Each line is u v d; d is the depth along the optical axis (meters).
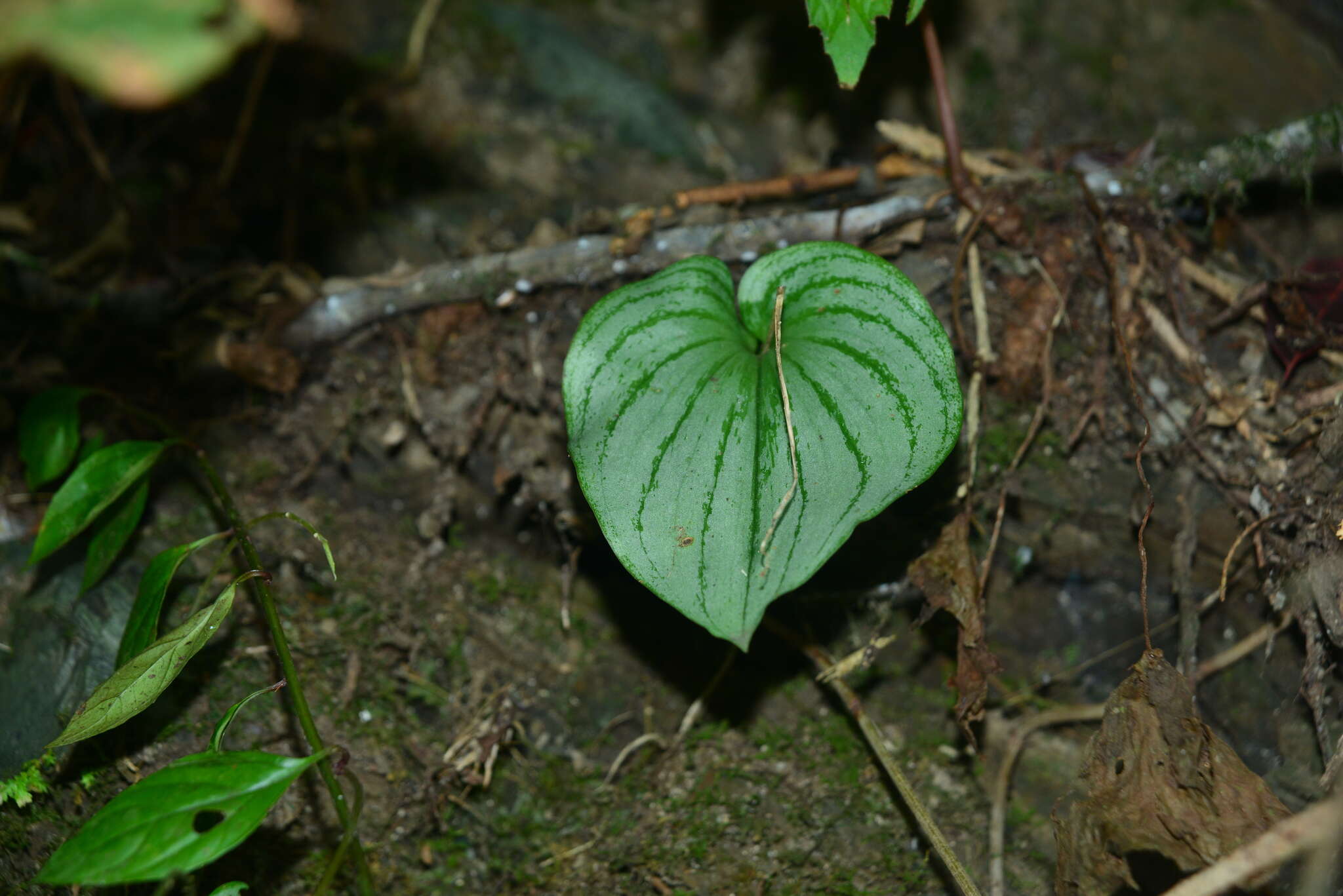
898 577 0.77
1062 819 0.69
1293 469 0.74
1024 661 0.77
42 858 0.71
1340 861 0.68
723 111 0.90
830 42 0.72
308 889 0.72
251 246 0.83
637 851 0.74
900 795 0.74
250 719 0.74
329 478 0.79
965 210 0.77
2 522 0.77
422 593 0.78
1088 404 0.76
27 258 0.81
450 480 0.79
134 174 0.84
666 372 0.69
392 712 0.76
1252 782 0.68
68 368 0.79
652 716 0.77
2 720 0.73
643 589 0.79
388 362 0.79
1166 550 0.77
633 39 0.93
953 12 0.89
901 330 0.68
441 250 0.82
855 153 0.87
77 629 0.74
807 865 0.73
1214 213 0.78
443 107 0.87
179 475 0.78
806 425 0.68
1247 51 0.89
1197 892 0.66
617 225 0.79
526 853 0.75
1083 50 0.89
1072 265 0.76
